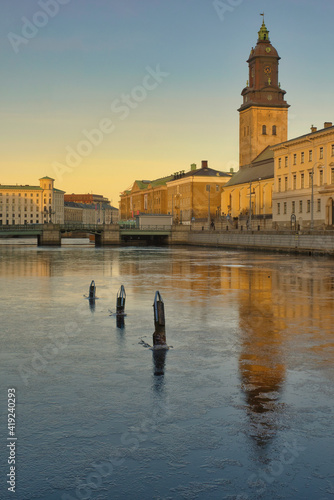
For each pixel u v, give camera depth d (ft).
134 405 38.40
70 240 616.80
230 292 103.14
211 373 46.19
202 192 531.50
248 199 408.87
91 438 32.94
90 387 42.68
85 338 60.85
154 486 27.63
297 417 35.88
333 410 37.11
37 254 267.59
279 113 448.24
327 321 71.31
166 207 634.02
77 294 100.89
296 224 286.66
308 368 47.70
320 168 272.92
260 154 445.78
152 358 51.65
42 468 29.37
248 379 44.39
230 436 32.99
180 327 67.15
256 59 445.78
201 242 392.88
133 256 246.06
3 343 58.59
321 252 224.33
